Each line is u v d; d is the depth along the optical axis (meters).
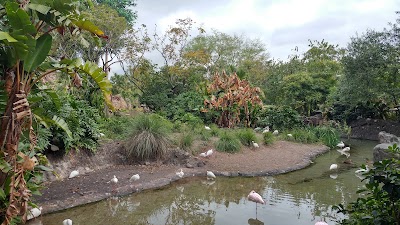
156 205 6.18
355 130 17.88
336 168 9.08
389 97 17.52
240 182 7.87
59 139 7.28
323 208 6.02
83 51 15.40
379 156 7.92
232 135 10.78
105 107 10.52
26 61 3.44
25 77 3.57
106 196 6.32
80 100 8.82
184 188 7.28
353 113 18.67
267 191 7.18
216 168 8.76
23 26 3.33
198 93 16.28
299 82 18.88
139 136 8.70
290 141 12.84
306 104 19.41
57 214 5.44
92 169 7.89
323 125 16.11
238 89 14.43
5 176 3.51
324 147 12.55
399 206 3.27
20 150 4.02
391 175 3.22
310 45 24.19
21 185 3.45
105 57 16.23
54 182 6.74
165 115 14.83
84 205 5.89
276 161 9.73
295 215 5.66
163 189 7.14
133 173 7.84
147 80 18.38
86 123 8.07
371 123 17.61
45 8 3.50
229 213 5.79
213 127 12.76
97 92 10.17
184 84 19.19
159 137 8.91
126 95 16.28
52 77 7.36
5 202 3.58
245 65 26.17
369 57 15.59
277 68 24.55
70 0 3.63
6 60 3.46
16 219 3.72
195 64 19.58
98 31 3.94
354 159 10.71
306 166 9.62
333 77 20.22
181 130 11.21
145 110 15.77
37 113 4.03
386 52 15.50
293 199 6.59
